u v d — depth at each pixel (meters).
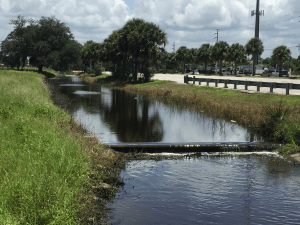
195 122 15.46
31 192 4.42
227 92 24.98
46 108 12.33
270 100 19.25
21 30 78.56
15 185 4.46
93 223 4.85
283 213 5.39
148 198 5.94
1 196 4.28
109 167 7.64
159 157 9.27
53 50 78.56
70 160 6.00
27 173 4.98
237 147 10.16
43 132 8.03
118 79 53.38
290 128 10.84
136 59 47.91
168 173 7.60
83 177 5.86
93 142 9.05
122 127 13.80
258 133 12.78
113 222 4.94
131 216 5.15
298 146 10.05
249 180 7.12
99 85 46.66
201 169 8.01
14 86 21.05
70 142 7.43
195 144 10.00
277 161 8.92
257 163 8.69
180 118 16.70
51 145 6.80
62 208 4.28
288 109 13.42
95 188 6.07
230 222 5.03
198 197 6.03
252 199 5.98
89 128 13.22
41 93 21.38
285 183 6.92
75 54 77.25
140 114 17.98
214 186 6.67
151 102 24.45
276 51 63.28
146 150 9.82
